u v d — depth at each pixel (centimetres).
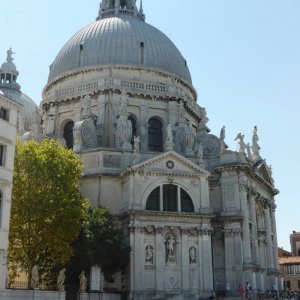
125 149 6241
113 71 7319
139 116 7119
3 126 4125
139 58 7506
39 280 4925
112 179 6091
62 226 4672
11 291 3803
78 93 7225
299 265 10538
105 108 6969
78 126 6481
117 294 5269
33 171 4759
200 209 5938
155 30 8162
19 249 4775
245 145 7306
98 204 5972
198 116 7919
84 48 7625
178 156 6006
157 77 7475
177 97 7319
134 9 8856
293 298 6034
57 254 4800
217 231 6419
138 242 5591
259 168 7344
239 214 6312
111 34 7694
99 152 6191
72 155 5150
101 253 5022
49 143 5144
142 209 5712
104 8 8906
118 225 5844
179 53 8231
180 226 5809
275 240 7994
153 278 5578
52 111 7388
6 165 4109
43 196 4694
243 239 6328
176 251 5769
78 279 4966
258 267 6538
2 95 4144
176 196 5938
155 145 7200
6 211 4053
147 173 5856
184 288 5641
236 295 6016
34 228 4738
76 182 5228
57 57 8044
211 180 6581
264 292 6438
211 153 6944
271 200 8106
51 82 7750
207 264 5791
